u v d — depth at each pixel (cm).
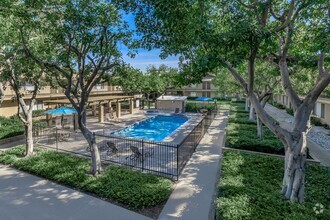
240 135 1365
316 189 682
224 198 599
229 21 573
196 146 1330
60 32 762
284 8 729
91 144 886
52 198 709
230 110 3222
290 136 635
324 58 696
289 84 669
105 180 812
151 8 654
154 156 1124
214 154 1172
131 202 663
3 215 613
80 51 870
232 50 532
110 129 1955
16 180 847
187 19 608
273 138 1293
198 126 1473
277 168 844
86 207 655
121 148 1280
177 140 1532
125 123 2250
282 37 756
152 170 930
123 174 866
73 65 989
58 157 1064
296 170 616
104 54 863
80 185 777
